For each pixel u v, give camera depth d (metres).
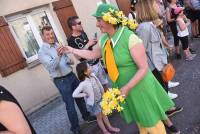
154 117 3.37
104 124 5.13
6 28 7.59
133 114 3.47
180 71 6.93
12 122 1.91
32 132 2.14
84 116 5.76
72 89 5.30
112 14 3.18
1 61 7.35
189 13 9.30
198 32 9.45
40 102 8.00
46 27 5.07
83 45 5.64
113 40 3.22
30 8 8.30
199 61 7.25
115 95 3.10
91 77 4.88
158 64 4.31
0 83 7.28
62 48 3.84
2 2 7.66
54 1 9.01
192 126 4.48
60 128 6.07
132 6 7.21
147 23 4.25
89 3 10.42
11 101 1.96
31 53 8.18
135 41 3.14
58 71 5.18
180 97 5.57
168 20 7.71
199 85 5.87
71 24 5.61
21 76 7.71
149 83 3.33
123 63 3.21
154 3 4.30
